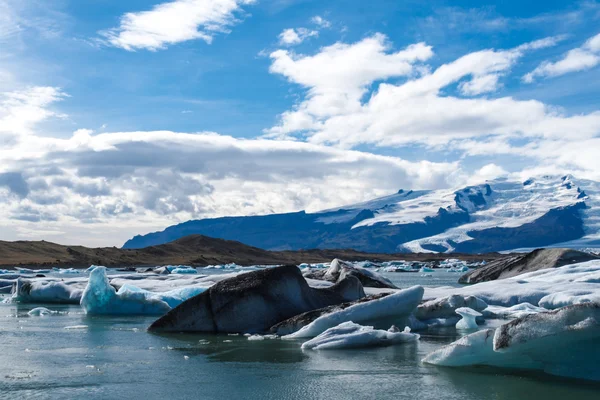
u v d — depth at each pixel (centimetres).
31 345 998
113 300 1568
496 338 698
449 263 9619
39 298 2025
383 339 970
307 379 718
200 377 733
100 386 689
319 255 13162
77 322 1355
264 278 1230
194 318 1177
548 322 659
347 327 998
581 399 606
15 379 725
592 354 670
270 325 1174
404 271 6844
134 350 940
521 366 741
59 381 715
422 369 766
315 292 1338
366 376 730
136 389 674
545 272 2058
